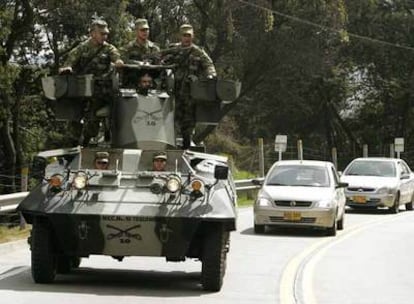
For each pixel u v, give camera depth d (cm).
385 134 12988
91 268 2775
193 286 2423
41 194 2264
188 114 2552
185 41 2547
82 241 2212
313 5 9050
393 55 12344
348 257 3294
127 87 2488
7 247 3238
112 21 6650
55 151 2411
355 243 3816
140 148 2403
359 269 2958
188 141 2589
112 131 2442
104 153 2366
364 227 4641
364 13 11956
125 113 2427
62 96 2406
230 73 9531
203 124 2614
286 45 9062
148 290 2330
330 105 12506
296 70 9625
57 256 2397
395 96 12606
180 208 2191
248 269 2872
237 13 8869
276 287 2477
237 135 12375
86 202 2212
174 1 8581
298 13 9069
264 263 3050
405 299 2347
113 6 6681
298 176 4359
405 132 12888
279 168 4438
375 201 5653
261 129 12462
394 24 12200
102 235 2195
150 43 2591
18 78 6781
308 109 12144
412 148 12794
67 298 2150
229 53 9300
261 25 8794
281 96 11156
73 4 6556
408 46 12294
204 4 8694
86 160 2377
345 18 9200
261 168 6781
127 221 2172
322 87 12212
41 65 7150
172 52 2555
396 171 5941
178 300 2177
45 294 2197
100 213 2172
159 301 2152
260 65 9388
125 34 6781
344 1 10331
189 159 2384
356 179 5788
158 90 2478
